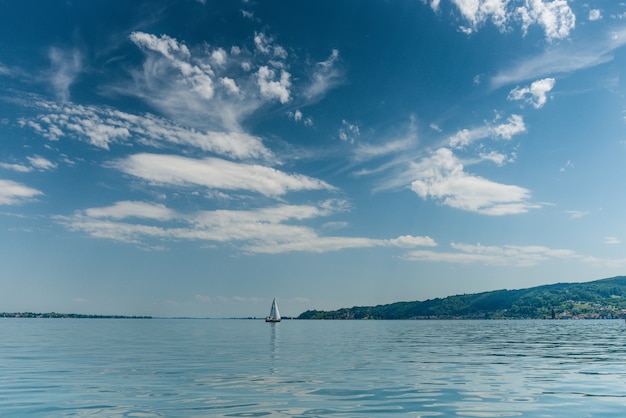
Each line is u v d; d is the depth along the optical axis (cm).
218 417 1636
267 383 2428
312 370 3020
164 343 5934
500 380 2573
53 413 1705
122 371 2931
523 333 9788
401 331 11644
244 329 13038
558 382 2502
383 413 1711
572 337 7806
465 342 6412
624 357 3988
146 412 1717
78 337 7338
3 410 1758
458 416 1670
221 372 2892
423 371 2980
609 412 1744
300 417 1642
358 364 3406
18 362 3475
